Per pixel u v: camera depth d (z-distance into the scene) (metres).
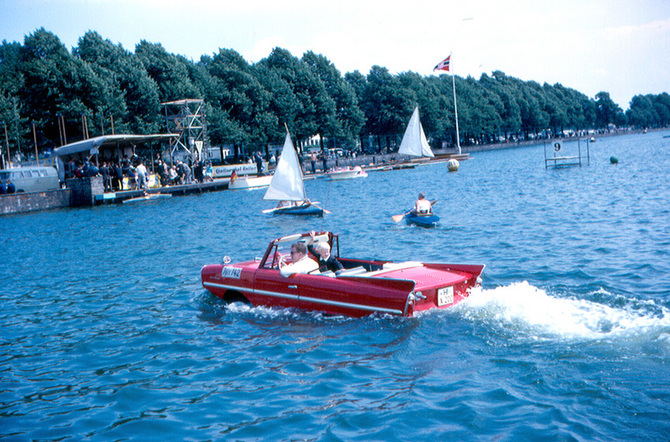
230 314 9.94
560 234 16.55
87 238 23.44
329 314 9.11
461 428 5.45
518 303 8.95
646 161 52.59
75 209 40.12
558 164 56.75
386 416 5.79
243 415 6.08
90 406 6.62
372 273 9.25
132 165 49.28
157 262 16.39
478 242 16.28
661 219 17.95
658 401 5.62
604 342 7.23
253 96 74.81
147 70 64.69
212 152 90.88
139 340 8.99
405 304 8.23
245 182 51.38
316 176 65.00
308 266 9.73
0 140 53.22
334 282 9.00
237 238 20.55
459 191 35.53
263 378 7.04
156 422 6.06
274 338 8.45
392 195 36.44
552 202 25.33
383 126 98.12
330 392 6.47
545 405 5.75
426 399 6.10
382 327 8.38
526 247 14.86
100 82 56.06
